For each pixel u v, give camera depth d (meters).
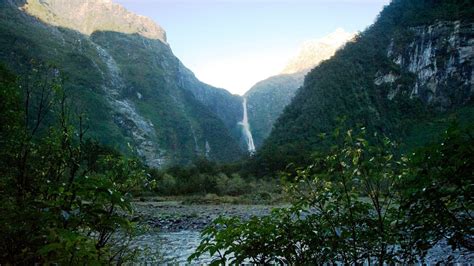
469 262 6.43
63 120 3.73
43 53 169.62
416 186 2.85
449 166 2.72
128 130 180.38
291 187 3.60
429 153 2.77
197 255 3.38
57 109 3.80
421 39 134.00
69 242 2.16
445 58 125.44
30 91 3.88
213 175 70.81
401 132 107.81
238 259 3.27
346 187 3.29
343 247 3.31
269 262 3.36
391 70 130.38
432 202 2.87
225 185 61.19
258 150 108.81
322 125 106.88
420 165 2.86
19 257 2.42
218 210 32.09
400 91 125.75
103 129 150.88
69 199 2.83
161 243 11.71
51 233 2.29
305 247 3.49
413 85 127.12
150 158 175.62
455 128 2.68
